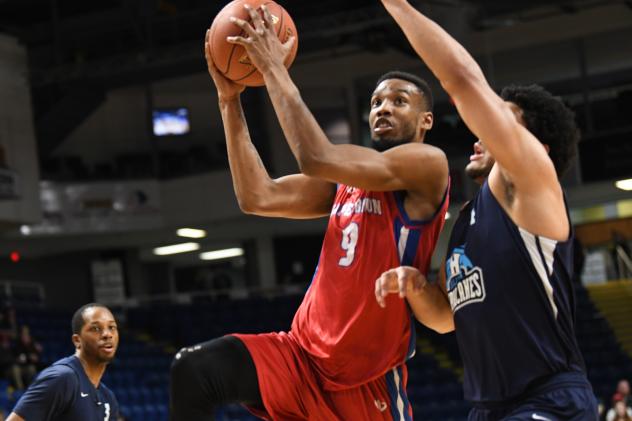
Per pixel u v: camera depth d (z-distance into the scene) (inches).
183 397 167.3
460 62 132.3
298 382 172.7
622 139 978.7
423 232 168.4
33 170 973.2
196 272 1366.9
